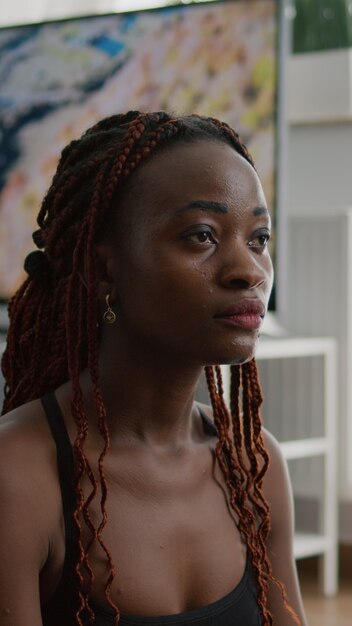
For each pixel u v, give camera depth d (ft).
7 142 11.31
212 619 2.44
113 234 2.36
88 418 2.47
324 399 10.28
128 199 2.33
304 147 11.08
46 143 11.06
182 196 2.27
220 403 2.70
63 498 2.36
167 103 10.27
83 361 2.56
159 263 2.27
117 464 2.43
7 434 2.39
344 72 10.68
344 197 10.89
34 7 11.79
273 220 9.60
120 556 2.37
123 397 2.45
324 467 10.28
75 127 10.89
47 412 2.45
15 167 11.25
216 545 2.51
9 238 11.27
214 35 9.97
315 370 10.39
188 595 2.45
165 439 2.51
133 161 2.32
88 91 10.80
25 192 11.18
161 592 2.38
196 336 2.29
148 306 2.31
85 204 2.47
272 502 2.86
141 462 2.45
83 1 11.52
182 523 2.47
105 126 2.62
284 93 9.59
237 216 2.30
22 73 11.21
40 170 11.09
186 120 2.39
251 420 2.74
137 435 2.47
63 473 2.38
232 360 2.31
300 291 10.49
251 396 2.73
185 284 2.26
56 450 2.40
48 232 2.61
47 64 11.07
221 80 9.93
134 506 2.42
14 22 11.88
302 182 11.12
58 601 2.35
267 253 2.41
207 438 2.68
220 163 2.31
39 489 2.34
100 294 2.41
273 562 2.86
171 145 2.34
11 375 2.83
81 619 2.34
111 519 2.39
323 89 10.79
